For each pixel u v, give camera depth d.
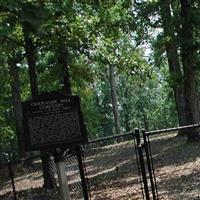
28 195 16.30
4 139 47.62
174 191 13.45
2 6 6.40
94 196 15.26
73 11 12.22
